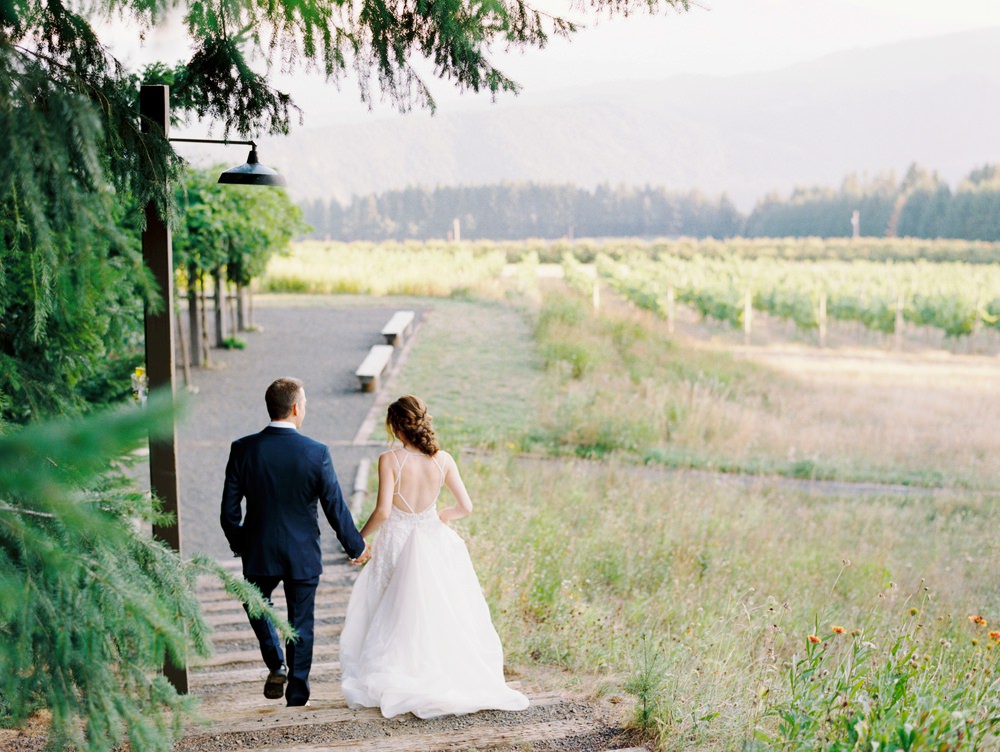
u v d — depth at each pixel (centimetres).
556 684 445
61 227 220
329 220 13325
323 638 576
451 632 414
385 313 2578
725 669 419
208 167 1574
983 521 1121
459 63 425
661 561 812
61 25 305
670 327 2700
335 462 1258
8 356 363
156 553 265
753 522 986
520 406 1596
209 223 1491
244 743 365
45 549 201
